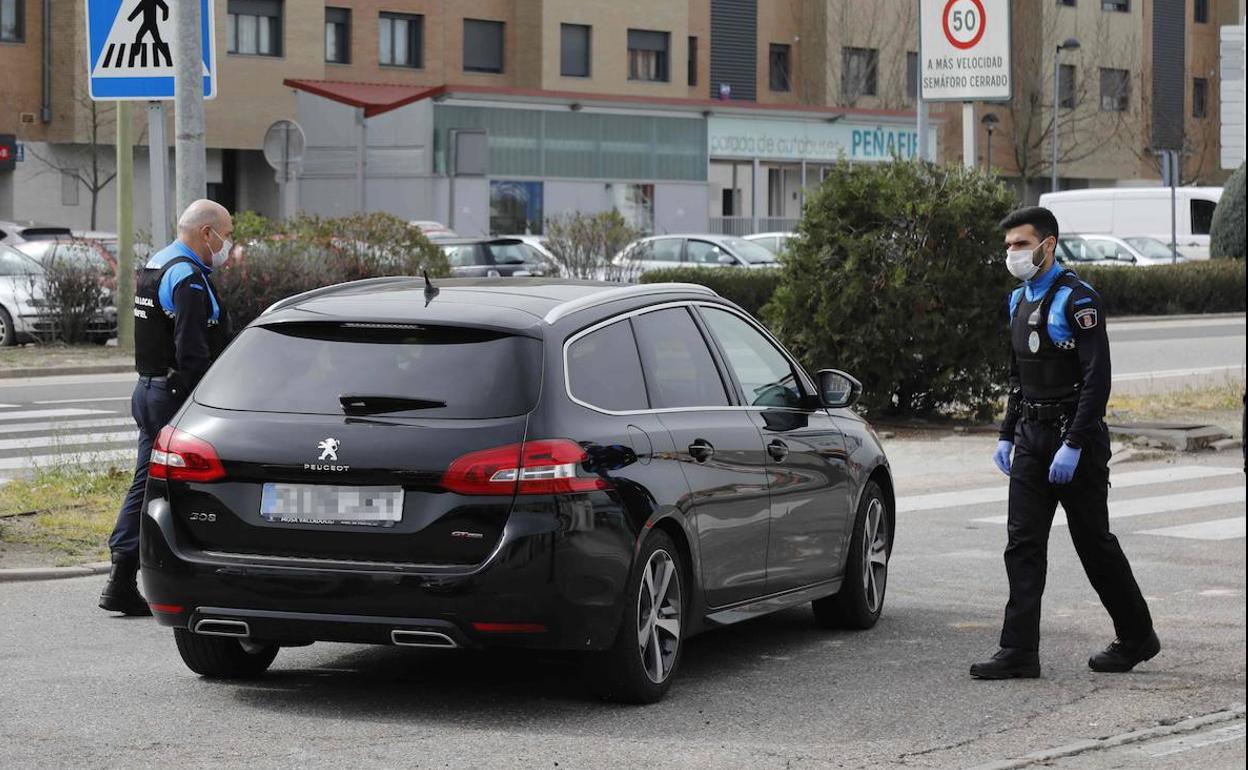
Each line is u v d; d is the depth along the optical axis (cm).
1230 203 10231
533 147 12631
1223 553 2762
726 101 13800
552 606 1630
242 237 6084
